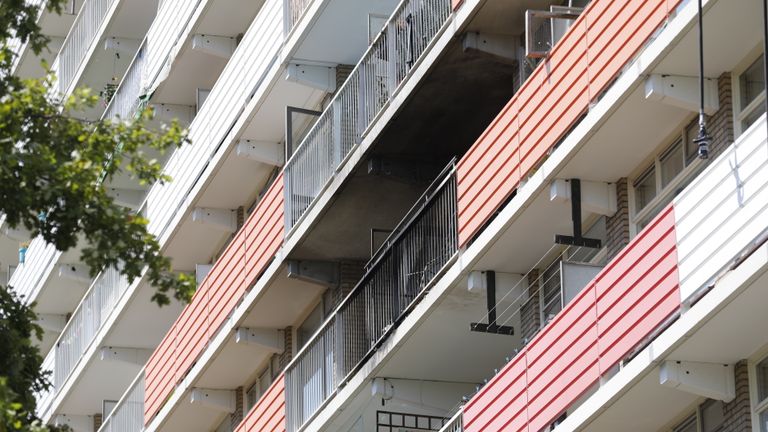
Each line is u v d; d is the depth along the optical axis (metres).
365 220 39.06
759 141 25.02
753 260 24.95
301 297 42.19
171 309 51.31
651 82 28.03
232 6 47.09
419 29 35.19
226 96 44.62
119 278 51.69
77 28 59.03
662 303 26.81
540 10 33.09
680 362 27.02
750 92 27.62
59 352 56.50
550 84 30.59
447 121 36.12
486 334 34.75
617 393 27.89
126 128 23.86
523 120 31.38
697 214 26.20
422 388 36.38
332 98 40.66
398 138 36.62
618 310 27.94
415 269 34.72
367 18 40.25
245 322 43.31
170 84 50.25
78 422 56.59
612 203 30.86
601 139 29.73
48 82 23.97
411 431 36.72
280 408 39.66
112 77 58.25
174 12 49.25
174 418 47.38
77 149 23.72
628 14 28.38
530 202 31.28
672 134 29.55
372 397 36.50
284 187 40.62
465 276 33.28
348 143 37.69
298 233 39.78
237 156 44.50
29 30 25.22
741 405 26.95
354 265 40.84
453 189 33.75
